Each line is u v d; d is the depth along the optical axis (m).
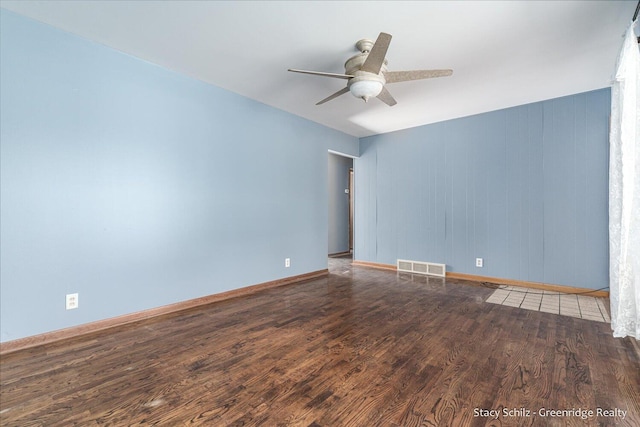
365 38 2.41
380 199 5.37
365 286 4.00
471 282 4.21
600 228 3.47
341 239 7.30
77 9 2.08
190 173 3.12
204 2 2.01
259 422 1.40
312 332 2.45
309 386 1.69
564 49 2.57
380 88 2.37
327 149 4.92
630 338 2.31
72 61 2.38
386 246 5.30
